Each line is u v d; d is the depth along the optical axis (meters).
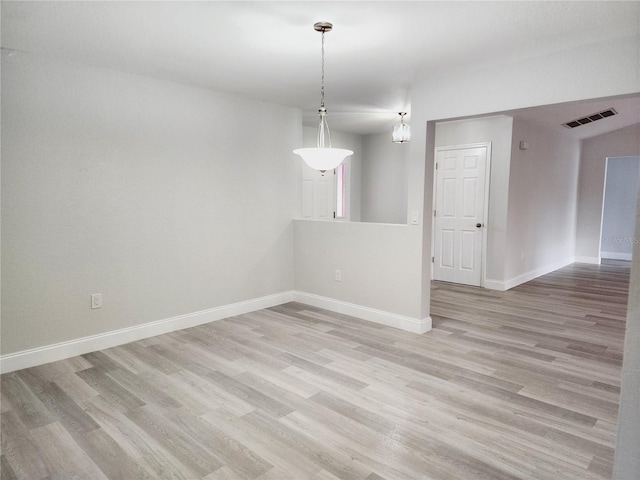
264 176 4.68
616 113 6.20
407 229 3.96
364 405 2.60
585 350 3.53
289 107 4.88
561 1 2.23
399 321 4.07
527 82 3.12
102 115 3.41
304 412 2.52
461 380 2.95
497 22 2.50
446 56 3.08
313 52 3.03
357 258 4.40
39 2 2.27
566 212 7.59
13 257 3.04
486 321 4.32
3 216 2.98
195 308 4.15
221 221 4.30
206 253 4.20
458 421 2.42
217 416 2.47
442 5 2.29
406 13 2.40
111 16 2.45
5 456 2.10
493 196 5.71
